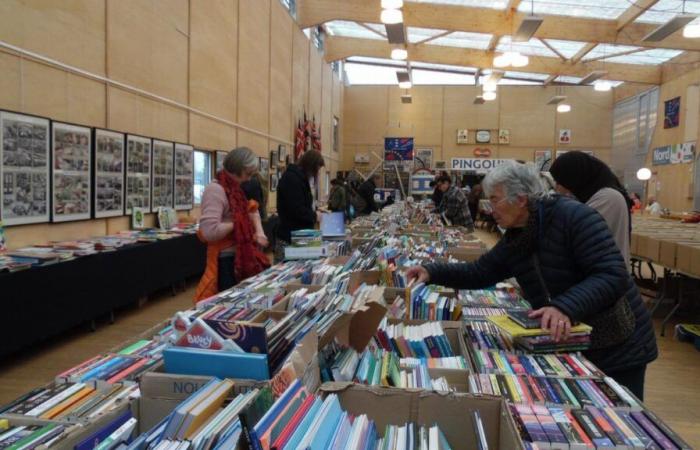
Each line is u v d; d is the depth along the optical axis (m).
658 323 5.03
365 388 1.20
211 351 1.18
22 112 3.82
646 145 15.20
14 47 3.74
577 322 1.69
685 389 3.38
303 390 1.07
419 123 18.88
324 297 1.95
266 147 10.23
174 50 6.27
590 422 1.26
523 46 14.06
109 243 4.40
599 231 1.62
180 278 5.57
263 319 1.76
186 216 6.71
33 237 4.02
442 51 15.21
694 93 12.54
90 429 1.02
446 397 1.17
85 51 4.58
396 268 2.69
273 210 10.69
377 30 13.81
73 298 3.75
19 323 3.19
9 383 3.13
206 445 0.90
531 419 1.27
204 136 7.24
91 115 4.70
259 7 9.55
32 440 1.02
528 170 1.73
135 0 5.35
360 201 9.09
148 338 1.78
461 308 2.35
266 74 10.11
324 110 15.99
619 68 14.42
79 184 4.52
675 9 10.20
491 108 18.47
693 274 4.14
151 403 1.14
